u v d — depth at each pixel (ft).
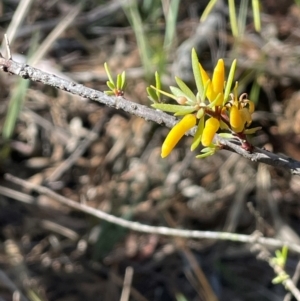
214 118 0.59
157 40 1.92
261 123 1.88
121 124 1.94
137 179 1.84
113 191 1.83
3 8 2.12
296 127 1.86
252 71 1.89
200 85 0.60
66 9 2.16
